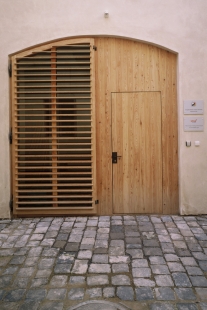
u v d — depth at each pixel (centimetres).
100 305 222
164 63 441
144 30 430
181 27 428
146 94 442
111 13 430
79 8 431
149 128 443
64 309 218
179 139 435
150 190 446
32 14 434
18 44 435
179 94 430
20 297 235
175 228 384
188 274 266
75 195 442
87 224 405
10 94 442
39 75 436
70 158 443
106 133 444
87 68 435
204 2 427
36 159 443
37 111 442
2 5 433
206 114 430
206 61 428
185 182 436
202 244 332
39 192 445
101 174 446
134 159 445
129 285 250
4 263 292
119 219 426
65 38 437
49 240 349
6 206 439
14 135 438
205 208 438
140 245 332
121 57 443
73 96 441
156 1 429
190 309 217
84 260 297
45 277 265
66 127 436
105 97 444
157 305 222
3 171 437
